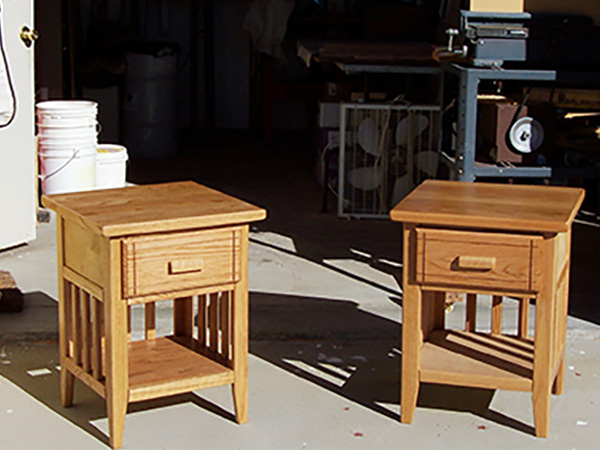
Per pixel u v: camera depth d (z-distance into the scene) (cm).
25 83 494
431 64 586
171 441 327
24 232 504
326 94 677
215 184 695
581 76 433
